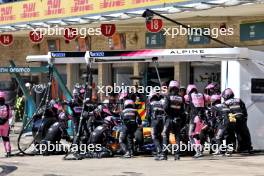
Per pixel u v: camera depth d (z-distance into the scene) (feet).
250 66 73.72
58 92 97.66
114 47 120.26
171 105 67.77
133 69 116.78
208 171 58.23
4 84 141.69
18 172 58.59
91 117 73.31
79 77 130.93
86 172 58.13
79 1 109.19
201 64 106.01
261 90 74.13
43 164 65.05
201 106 70.59
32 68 88.84
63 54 77.15
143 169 60.03
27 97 96.84
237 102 70.69
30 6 123.03
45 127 75.31
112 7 101.09
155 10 86.48
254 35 93.56
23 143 88.38
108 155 72.13
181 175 55.67
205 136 71.82
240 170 58.90
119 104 76.74
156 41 111.55
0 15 133.69
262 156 71.05
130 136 71.15
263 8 78.13
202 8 78.89
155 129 68.90
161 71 111.04
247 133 71.97
